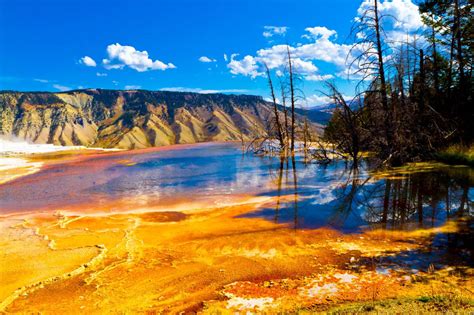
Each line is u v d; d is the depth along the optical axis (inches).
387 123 668.7
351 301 197.6
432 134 708.0
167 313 203.6
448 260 245.1
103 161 1183.6
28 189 680.4
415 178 546.9
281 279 238.2
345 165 793.6
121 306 214.8
